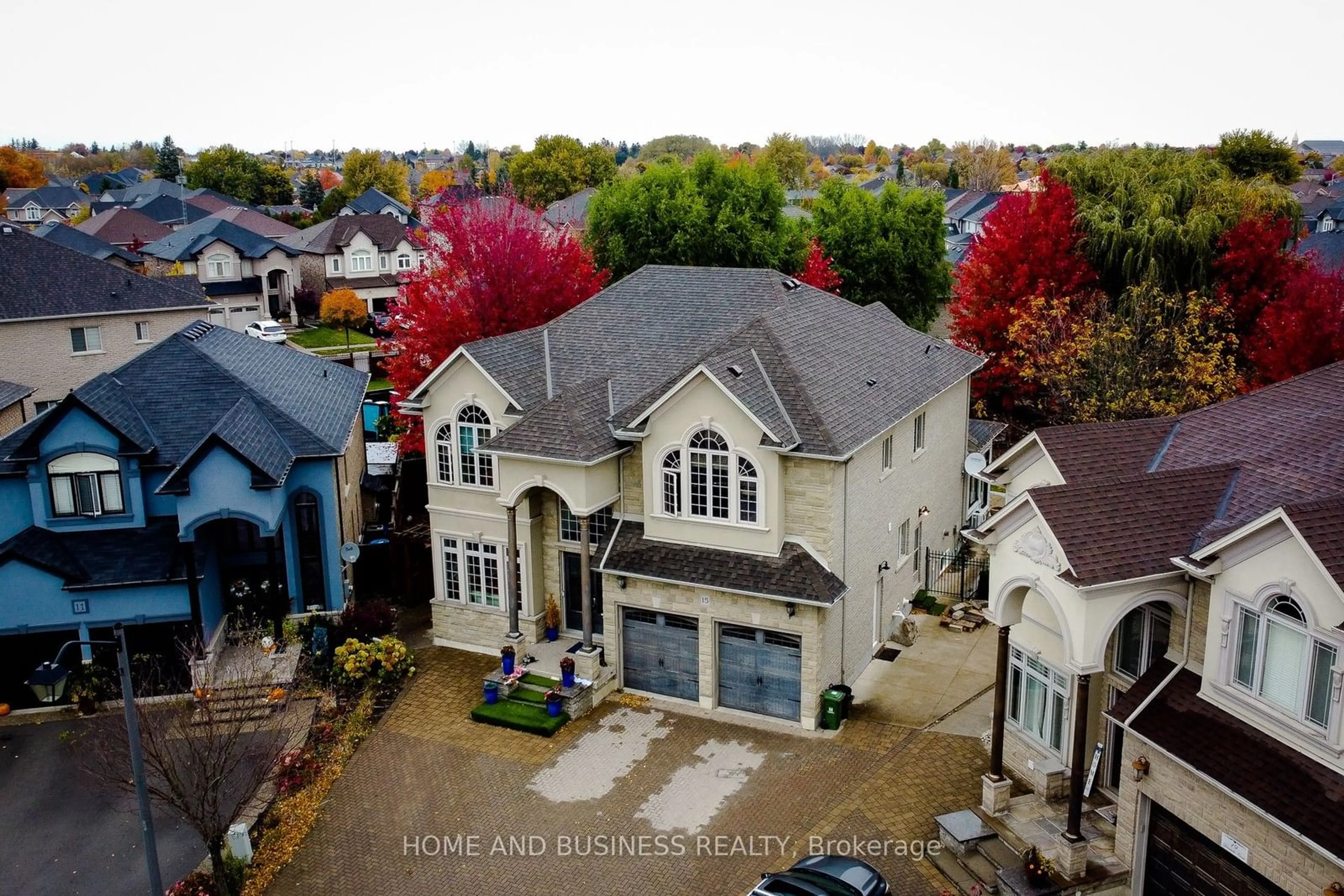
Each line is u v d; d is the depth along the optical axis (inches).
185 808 852.6
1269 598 732.0
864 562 1218.0
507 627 1322.6
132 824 1016.2
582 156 5408.5
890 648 1293.1
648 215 2512.3
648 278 1485.0
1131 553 813.9
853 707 1155.3
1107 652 917.2
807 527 1114.7
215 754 919.7
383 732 1162.0
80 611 1230.3
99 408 1278.3
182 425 1357.0
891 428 1215.6
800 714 1132.5
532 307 1863.9
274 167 7190.0
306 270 3690.9
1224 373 1684.3
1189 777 776.3
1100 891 836.6
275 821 996.6
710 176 2598.4
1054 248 2004.2
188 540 1219.9
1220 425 1003.3
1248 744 741.9
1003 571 901.8
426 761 1098.7
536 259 1908.2
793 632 1108.5
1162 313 1742.1
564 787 1039.6
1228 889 768.3
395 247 3722.9
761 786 1021.8
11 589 1215.6
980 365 1567.4
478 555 1333.7
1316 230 4062.5
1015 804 942.4
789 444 1077.1
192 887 897.5
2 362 2102.6
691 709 1182.9
